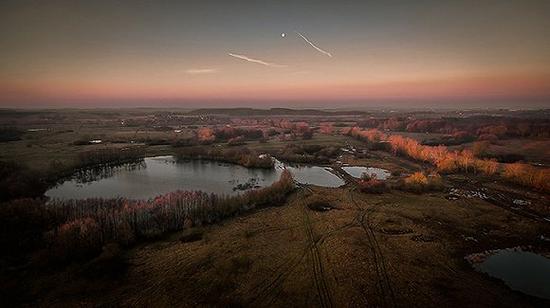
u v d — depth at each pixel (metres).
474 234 77.50
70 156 173.50
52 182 136.00
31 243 72.25
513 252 69.06
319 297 52.34
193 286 56.09
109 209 86.38
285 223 84.38
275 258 65.19
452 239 74.44
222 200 91.75
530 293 54.25
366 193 112.69
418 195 109.88
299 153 191.88
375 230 79.06
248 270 60.81
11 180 116.19
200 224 83.12
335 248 68.81
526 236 76.69
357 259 63.97
